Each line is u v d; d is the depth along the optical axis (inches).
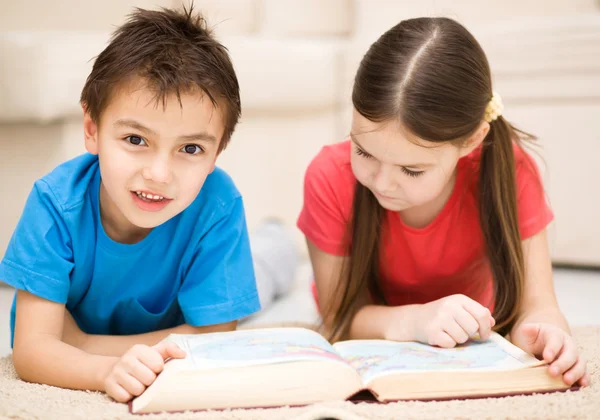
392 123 36.9
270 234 68.3
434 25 40.2
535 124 74.4
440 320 38.3
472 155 45.2
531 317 42.3
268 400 31.3
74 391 35.1
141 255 41.8
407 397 32.3
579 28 71.7
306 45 77.9
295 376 31.8
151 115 35.3
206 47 38.6
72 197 39.9
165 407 31.0
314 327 50.9
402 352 37.0
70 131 70.1
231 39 75.8
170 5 81.7
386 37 39.8
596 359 41.3
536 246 45.3
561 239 75.6
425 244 46.5
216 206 42.1
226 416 30.0
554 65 72.7
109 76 36.4
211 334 37.4
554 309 42.8
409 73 37.4
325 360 32.7
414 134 36.9
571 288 69.3
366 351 37.5
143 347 33.6
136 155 36.2
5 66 67.1
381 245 46.5
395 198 39.5
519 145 46.4
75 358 36.5
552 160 74.5
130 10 79.7
